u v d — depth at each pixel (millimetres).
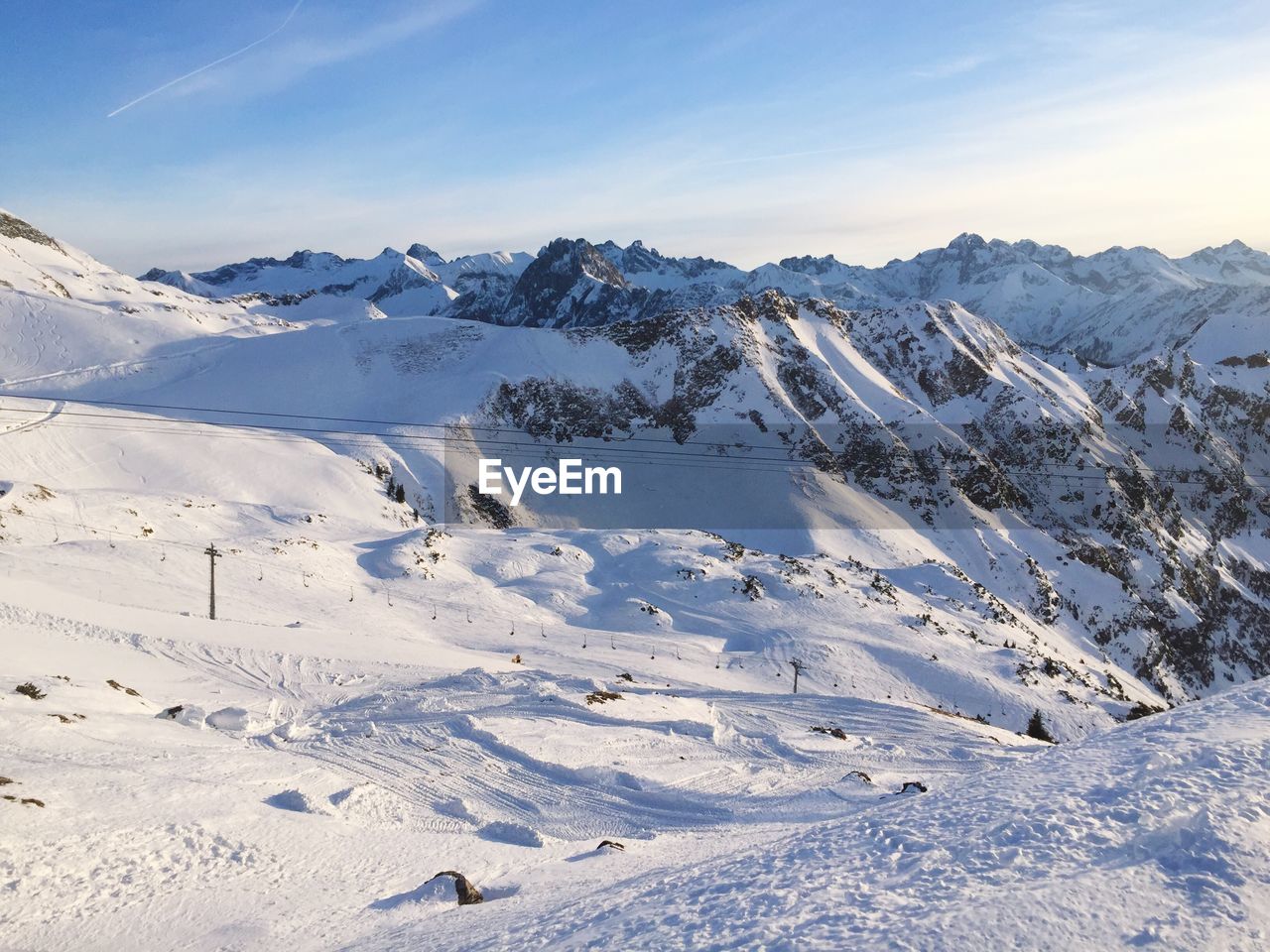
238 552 69875
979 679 68625
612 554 93500
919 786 25484
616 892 12734
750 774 30891
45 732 24578
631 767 30359
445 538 91250
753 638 71625
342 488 121188
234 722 31859
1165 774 11789
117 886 16938
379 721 34188
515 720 34906
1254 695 15758
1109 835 10164
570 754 31016
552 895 15188
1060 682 73812
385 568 77562
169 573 61406
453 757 30109
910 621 81938
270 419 162625
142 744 25969
